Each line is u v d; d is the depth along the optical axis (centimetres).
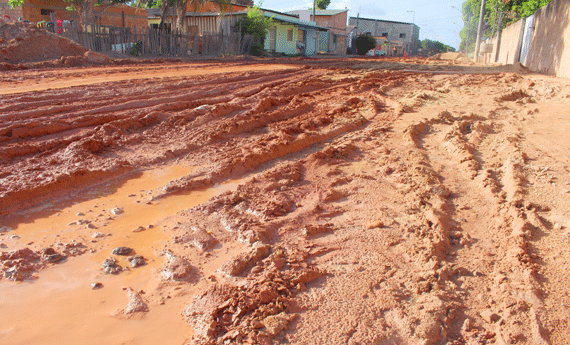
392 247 392
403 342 273
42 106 766
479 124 809
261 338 269
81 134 641
